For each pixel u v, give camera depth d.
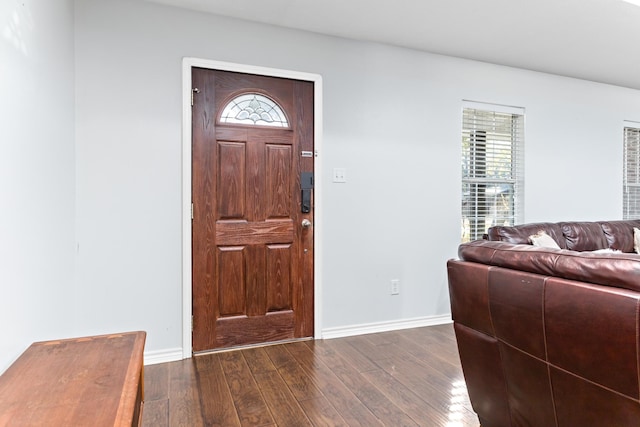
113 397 1.01
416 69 3.02
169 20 2.34
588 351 1.06
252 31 2.53
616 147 3.96
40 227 1.53
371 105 2.88
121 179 2.24
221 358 2.37
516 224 3.51
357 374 2.13
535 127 3.52
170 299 2.36
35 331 1.46
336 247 2.79
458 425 1.63
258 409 1.76
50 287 1.67
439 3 2.30
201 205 2.44
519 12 2.40
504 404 1.43
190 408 1.77
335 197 2.78
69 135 2.02
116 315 2.25
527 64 3.33
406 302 3.02
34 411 0.94
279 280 2.64
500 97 3.36
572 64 3.33
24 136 1.35
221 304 2.50
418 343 2.64
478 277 1.47
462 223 3.29
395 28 2.63
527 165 3.49
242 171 2.54
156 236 2.33
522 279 1.26
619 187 3.98
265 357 2.38
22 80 1.34
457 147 3.19
